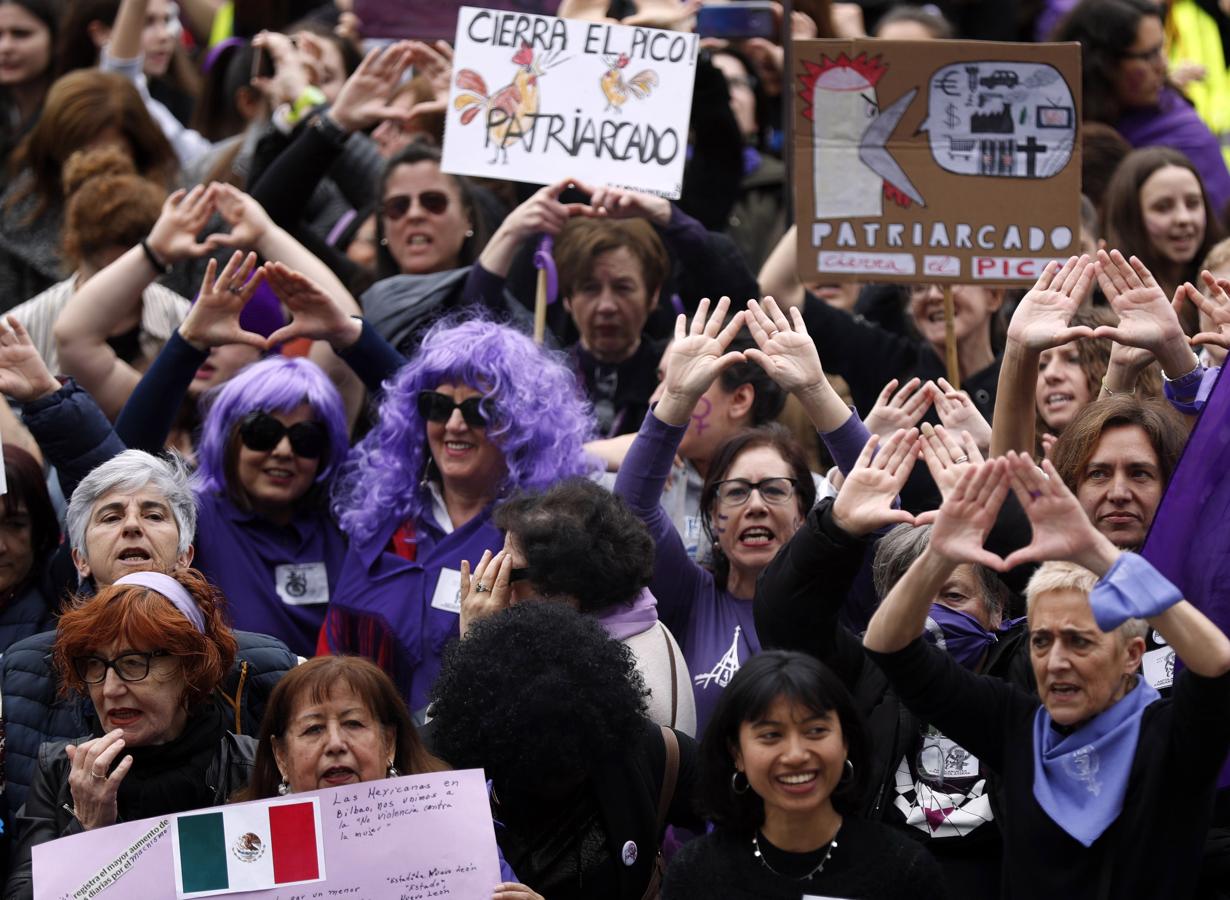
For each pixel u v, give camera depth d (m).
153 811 9.88
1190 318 14.88
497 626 9.70
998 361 14.85
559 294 15.71
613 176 14.99
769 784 8.80
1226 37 22.77
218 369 14.92
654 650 10.99
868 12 22.47
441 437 12.60
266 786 9.51
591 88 15.05
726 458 11.92
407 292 15.36
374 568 12.49
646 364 15.25
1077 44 13.38
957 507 8.55
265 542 12.95
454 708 9.56
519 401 12.56
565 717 9.38
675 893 9.05
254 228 14.65
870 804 9.95
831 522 9.38
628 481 11.73
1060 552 8.33
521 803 9.73
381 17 18.34
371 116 16.38
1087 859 8.80
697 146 17.53
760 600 9.73
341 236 17.86
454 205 16.25
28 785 10.89
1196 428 10.19
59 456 12.66
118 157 16.58
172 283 16.91
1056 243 13.43
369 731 9.38
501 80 15.12
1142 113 18.92
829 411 11.19
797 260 13.52
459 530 12.48
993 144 13.44
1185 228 15.81
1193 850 8.77
